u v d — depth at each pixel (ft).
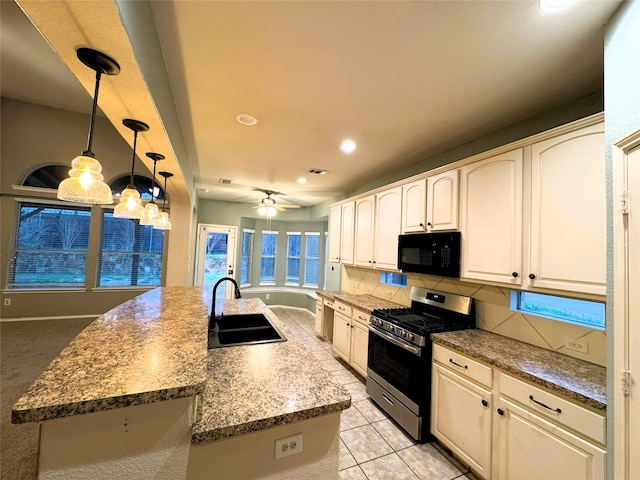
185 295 8.40
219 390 3.68
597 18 3.93
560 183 5.21
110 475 2.42
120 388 2.49
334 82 5.70
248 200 20.70
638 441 3.23
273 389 3.76
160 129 5.56
